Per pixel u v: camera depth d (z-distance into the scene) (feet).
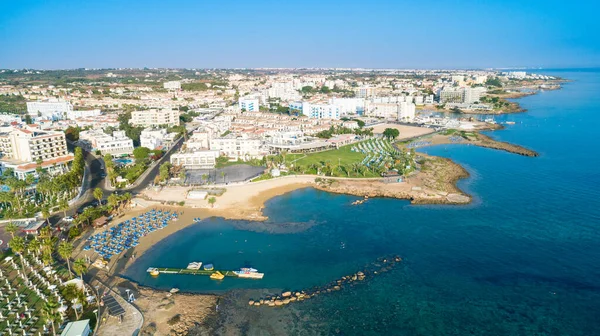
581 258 498.28
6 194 607.37
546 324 381.60
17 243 450.30
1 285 419.95
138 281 444.55
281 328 372.99
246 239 552.82
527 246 530.68
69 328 343.46
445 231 579.07
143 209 654.12
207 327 370.94
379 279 456.04
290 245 536.42
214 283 443.32
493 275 463.42
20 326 353.51
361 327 376.68
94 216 596.70
